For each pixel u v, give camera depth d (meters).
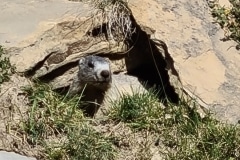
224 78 11.46
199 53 11.68
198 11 12.39
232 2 12.63
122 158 10.46
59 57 11.87
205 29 12.09
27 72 11.38
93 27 12.44
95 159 10.16
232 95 11.26
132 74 12.94
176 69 11.36
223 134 10.50
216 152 10.33
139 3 12.38
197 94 11.12
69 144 10.21
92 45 12.42
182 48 11.66
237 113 11.01
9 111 10.57
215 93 11.20
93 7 12.62
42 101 10.70
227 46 11.97
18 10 12.37
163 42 11.66
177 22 12.09
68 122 10.57
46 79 11.79
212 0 12.60
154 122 10.95
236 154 10.40
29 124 10.36
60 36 12.02
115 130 10.85
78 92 11.67
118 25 12.59
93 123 11.03
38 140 10.27
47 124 10.47
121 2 12.57
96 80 11.43
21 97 10.79
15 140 10.17
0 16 12.17
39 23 11.99
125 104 11.12
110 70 11.73
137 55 12.91
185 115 10.92
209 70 11.52
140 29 12.24
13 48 11.41
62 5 12.70
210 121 10.77
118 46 12.68
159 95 11.78
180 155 10.41
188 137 10.62
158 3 12.37
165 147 10.67
